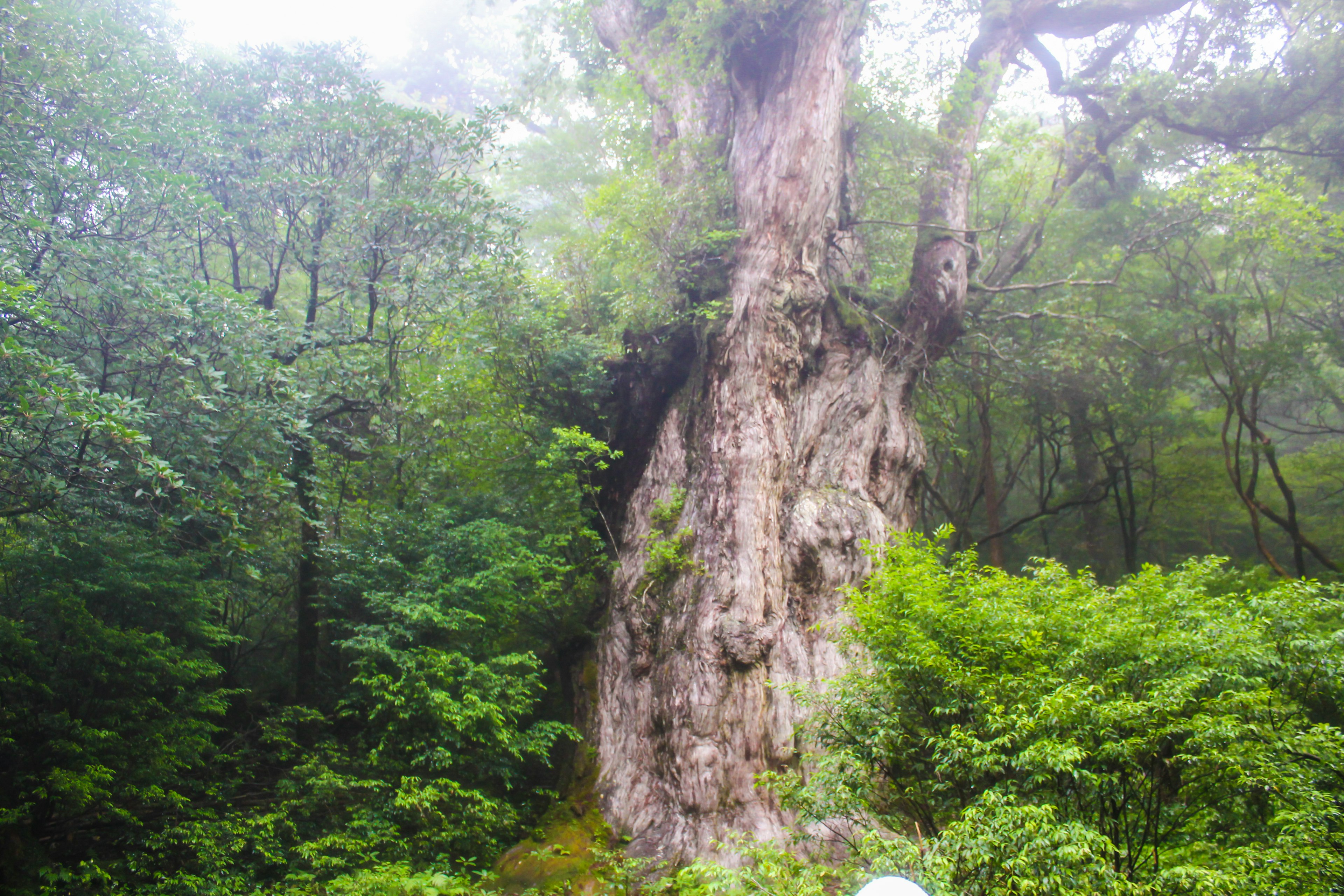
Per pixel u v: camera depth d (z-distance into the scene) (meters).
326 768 9.21
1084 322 16.00
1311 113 16.58
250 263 13.91
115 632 8.23
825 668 9.48
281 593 13.31
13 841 7.33
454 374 11.34
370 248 12.02
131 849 7.99
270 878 8.17
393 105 12.34
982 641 5.65
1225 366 16.95
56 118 9.32
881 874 4.76
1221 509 20.08
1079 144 16.89
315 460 11.55
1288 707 5.66
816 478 10.90
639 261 12.05
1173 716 5.00
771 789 8.38
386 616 10.30
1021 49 15.85
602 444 10.79
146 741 8.26
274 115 12.36
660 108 14.22
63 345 9.15
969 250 13.21
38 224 8.62
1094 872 4.33
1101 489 21.09
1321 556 15.55
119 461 8.66
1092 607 5.93
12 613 8.53
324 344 12.23
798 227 11.23
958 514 20.25
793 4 11.70
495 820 8.86
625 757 9.69
